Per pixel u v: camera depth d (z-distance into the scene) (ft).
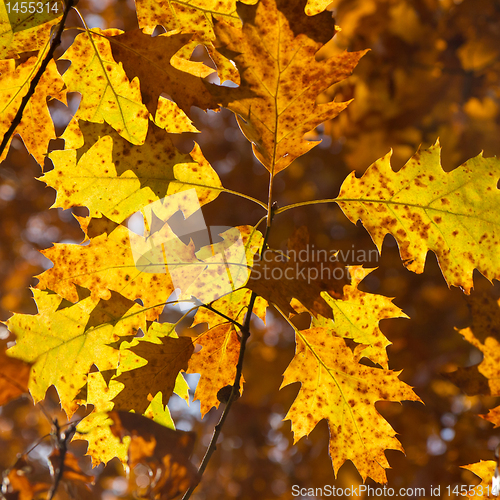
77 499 4.17
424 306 8.62
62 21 4.34
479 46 6.36
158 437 4.14
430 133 6.80
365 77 6.38
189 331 7.58
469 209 4.38
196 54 7.38
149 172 4.38
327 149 9.05
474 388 4.61
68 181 4.36
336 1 6.38
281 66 4.25
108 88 4.44
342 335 4.49
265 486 10.87
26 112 4.48
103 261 4.38
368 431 4.49
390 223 4.41
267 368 9.62
